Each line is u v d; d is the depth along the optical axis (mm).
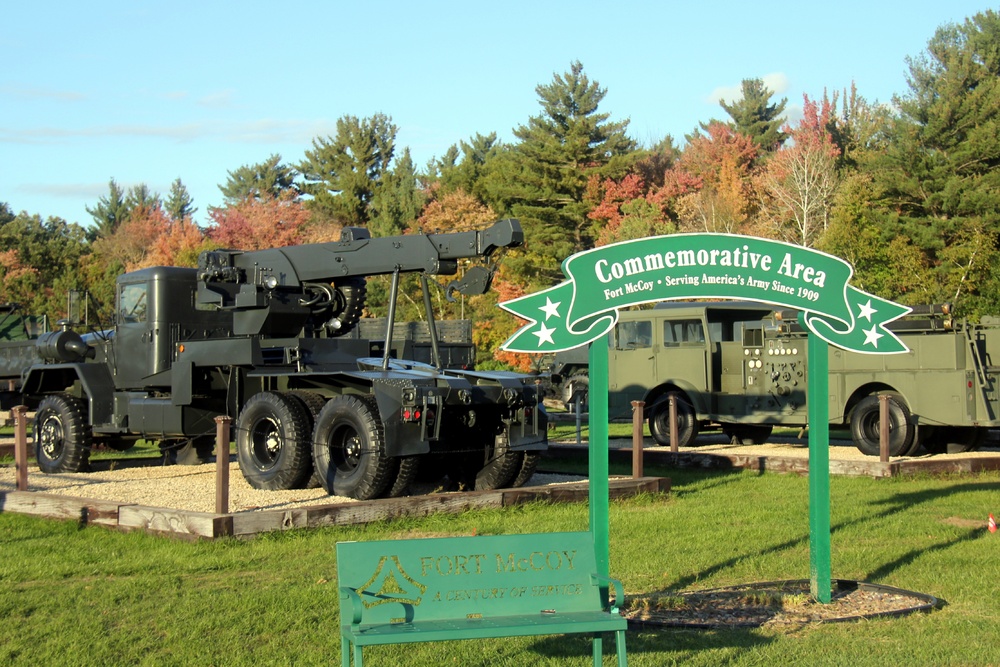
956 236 34594
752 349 17828
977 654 6301
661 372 18828
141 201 90188
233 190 75688
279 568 8484
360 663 5012
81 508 10359
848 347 7652
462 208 47375
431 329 11484
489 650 6484
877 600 7613
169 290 13984
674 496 12281
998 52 39094
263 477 11883
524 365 36656
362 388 11719
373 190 63781
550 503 11508
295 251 12547
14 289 53688
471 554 5566
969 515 11047
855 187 36156
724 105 62812
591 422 7090
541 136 46281
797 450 17219
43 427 14844
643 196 47094
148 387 13961
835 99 51344
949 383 15438
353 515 10070
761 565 8672
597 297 7129
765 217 42219
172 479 13359
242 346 12336
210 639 6617
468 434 11875
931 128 36219
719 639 6645
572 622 5340
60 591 7805
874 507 11547
